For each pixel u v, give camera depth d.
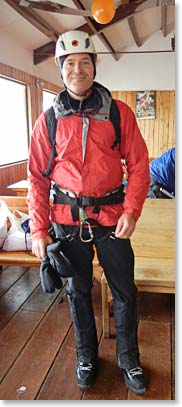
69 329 2.17
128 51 8.04
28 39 5.13
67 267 1.50
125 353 1.69
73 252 1.57
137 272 2.04
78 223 1.52
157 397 1.63
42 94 6.07
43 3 3.17
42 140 1.50
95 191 1.47
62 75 1.45
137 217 1.51
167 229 2.45
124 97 8.30
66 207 1.52
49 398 1.64
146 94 8.20
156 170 2.79
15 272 3.03
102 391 1.68
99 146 1.43
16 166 4.99
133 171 1.51
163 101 8.18
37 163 1.56
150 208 2.47
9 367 1.85
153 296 2.57
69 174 1.47
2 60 4.52
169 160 2.73
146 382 1.70
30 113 5.52
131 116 1.47
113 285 1.63
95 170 1.45
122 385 1.71
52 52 5.62
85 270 1.61
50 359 1.91
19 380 1.76
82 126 1.42
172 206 2.45
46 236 1.56
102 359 1.89
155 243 2.44
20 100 5.42
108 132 1.43
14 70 4.84
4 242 2.61
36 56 5.68
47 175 1.56
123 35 7.20
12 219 2.70
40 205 1.57
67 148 1.44
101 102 1.42
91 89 1.45
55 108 1.45
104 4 2.29
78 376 1.71
